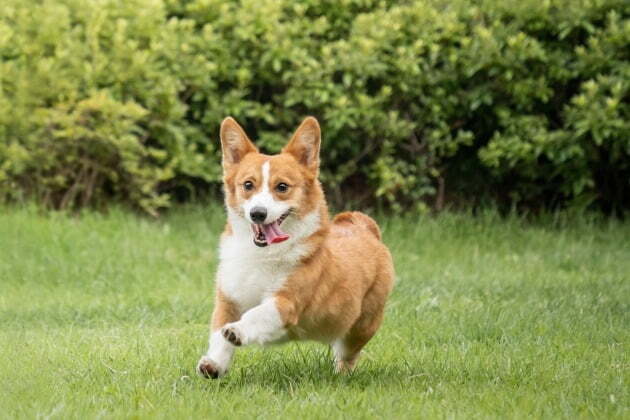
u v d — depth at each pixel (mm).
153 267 12617
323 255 7289
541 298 11070
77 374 7484
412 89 15141
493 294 11328
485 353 8391
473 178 16219
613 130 14094
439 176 16047
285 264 7105
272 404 6594
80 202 14992
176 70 14641
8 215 13797
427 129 15445
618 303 10758
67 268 12375
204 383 7207
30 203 14359
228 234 7418
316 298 7207
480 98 14953
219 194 15891
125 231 13711
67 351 8344
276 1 14875
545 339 9016
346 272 7441
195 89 15055
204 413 6309
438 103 15188
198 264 12984
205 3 15164
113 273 12297
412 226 15078
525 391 7016
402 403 6605
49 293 11445
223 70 15023
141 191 14953
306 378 7352
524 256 14234
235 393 6855
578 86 15367
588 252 14188
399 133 15023
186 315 10195
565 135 14516
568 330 9344
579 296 11039
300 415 6246
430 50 15039
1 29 14344
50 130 14234
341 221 8211
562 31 14750
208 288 11766
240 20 14852
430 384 7309
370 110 14695
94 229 13688
